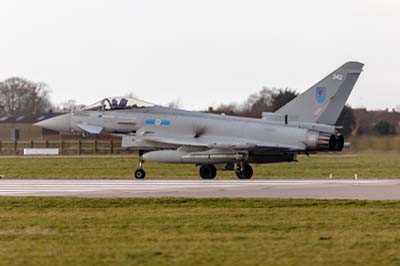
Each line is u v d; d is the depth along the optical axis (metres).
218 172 169.12
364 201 91.19
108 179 138.00
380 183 121.69
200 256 56.66
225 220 76.31
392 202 90.50
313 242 62.41
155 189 109.69
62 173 163.62
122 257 56.38
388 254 57.19
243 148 139.12
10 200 93.25
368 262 54.44
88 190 109.25
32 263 54.53
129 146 148.12
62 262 54.81
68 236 66.19
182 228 71.00
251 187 112.44
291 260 55.19
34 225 73.56
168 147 146.50
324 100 143.25
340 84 142.75
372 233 67.56
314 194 100.19
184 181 130.25
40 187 115.94
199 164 140.25
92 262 54.75
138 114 150.12
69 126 153.25
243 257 56.28
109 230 69.94
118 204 90.06
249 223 73.88
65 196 98.06
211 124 146.12
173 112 149.50
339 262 54.56
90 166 194.62
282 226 71.94
